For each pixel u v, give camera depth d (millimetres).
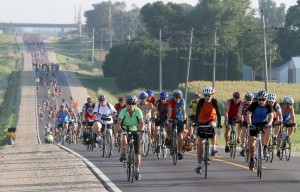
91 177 37812
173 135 44312
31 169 44969
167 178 36312
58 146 74688
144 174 38375
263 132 37219
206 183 33938
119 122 35344
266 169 40875
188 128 54688
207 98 35938
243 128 46000
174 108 44562
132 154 35031
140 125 35156
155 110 49031
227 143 50906
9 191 33344
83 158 51344
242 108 46844
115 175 38312
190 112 54375
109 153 52688
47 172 42094
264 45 122125
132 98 35094
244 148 45875
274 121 46344
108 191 31844
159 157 48969
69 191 32250
